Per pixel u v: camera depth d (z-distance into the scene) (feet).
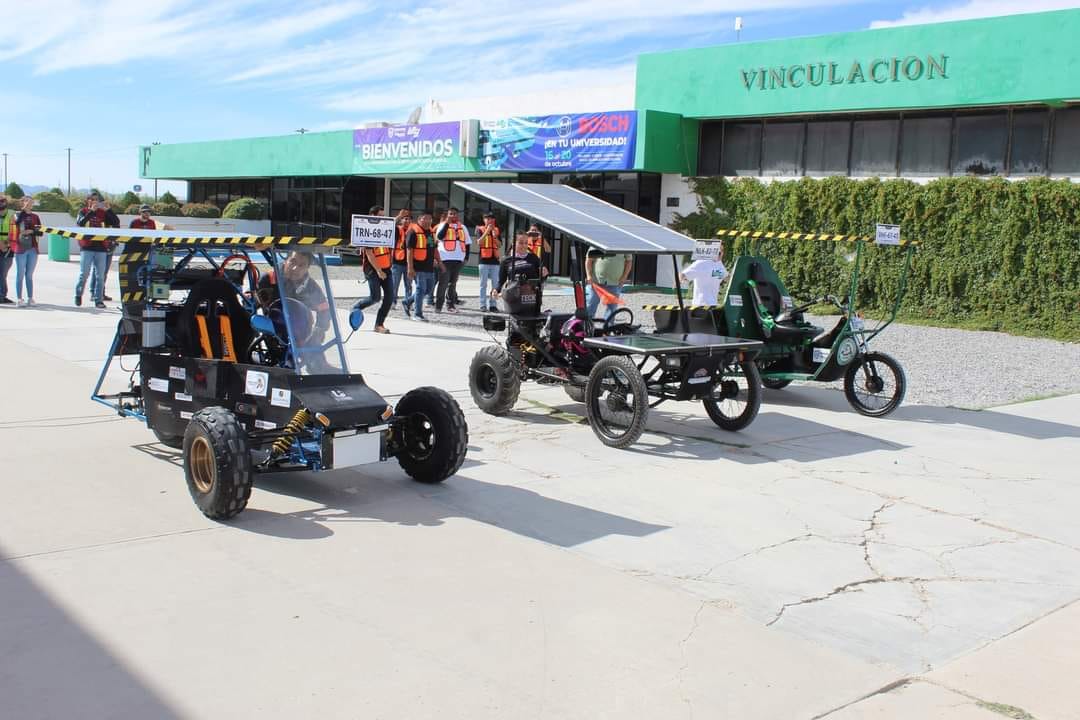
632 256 29.91
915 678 13.43
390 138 100.94
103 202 53.36
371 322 52.13
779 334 33.37
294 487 21.18
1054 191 58.39
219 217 134.31
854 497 22.52
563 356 29.50
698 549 18.37
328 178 117.29
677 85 77.25
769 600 16.03
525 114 98.63
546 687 12.54
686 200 78.33
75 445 23.71
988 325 61.36
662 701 12.34
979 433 30.32
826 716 12.17
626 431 26.11
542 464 24.29
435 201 108.06
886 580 17.29
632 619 14.85
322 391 19.81
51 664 12.49
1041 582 17.54
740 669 13.38
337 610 14.62
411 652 13.35
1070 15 56.75
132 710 11.46
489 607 15.02
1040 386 40.06
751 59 72.38
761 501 21.81
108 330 43.55
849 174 69.46
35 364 34.27
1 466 21.58
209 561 16.34
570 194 32.17
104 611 14.15
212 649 13.14
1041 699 12.92
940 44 62.54
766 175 74.23
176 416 21.95
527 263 30.71
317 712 11.62
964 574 17.78
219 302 21.56
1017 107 60.95
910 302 65.57
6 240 51.29
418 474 21.72
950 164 64.39
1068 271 58.29
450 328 50.88
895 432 30.12
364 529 18.44
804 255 70.64
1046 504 22.53
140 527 17.92
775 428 30.12
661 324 30.14
